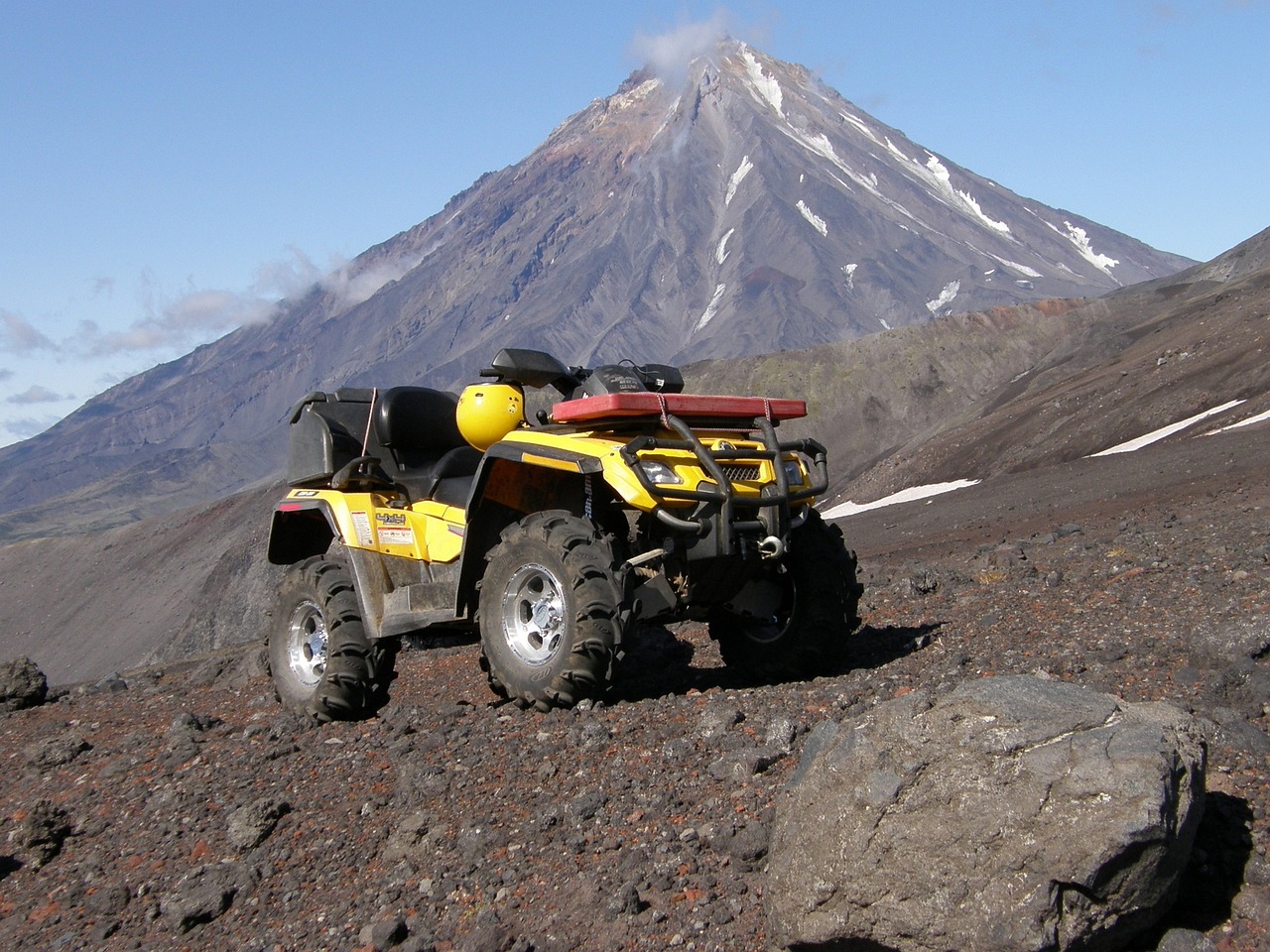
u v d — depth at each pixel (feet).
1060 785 10.67
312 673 25.86
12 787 23.43
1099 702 11.62
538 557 20.25
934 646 22.56
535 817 15.38
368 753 20.06
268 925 14.89
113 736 27.22
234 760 21.21
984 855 10.62
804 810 11.87
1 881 18.17
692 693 20.62
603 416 20.20
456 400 26.86
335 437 25.09
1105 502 75.77
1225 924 11.07
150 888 16.57
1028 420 209.77
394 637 24.36
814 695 19.27
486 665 21.43
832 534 22.45
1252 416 125.29
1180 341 206.59
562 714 19.65
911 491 215.92
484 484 21.81
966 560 40.14
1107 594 24.22
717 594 21.66
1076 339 466.29
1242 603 20.51
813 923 11.23
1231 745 14.02
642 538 21.53
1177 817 10.53
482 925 13.25
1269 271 374.84
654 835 14.48
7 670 33.63
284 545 27.58
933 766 11.28
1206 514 45.52
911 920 10.71
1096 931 10.41
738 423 21.54
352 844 16.46
